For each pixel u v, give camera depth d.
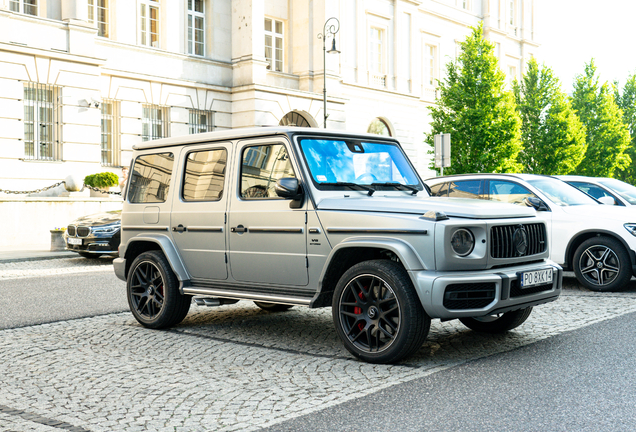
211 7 24.75
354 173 5.79
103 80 21.59
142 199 6.90
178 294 6.51
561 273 5.63
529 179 9.63
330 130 5.90
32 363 5.26
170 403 4.14
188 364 5.16
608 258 8.74
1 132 18.62
